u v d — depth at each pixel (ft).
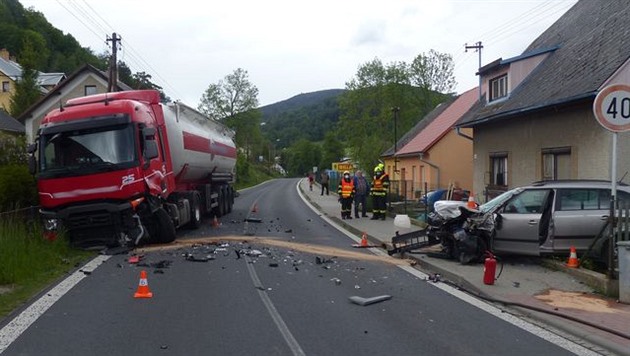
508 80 67.87
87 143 43.50
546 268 35.88
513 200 37.60
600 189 36.70
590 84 46.85
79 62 269.03
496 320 24.61
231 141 90.58
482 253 37.29
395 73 207.10
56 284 31.50
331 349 20.33
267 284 32.07
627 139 46.06
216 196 76.48
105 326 23.17
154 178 46.57
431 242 40.78
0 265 31.37
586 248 36.22
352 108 211.61
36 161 43.65
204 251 44.34
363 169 197.47
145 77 180.55
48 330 22.57
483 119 67.97
